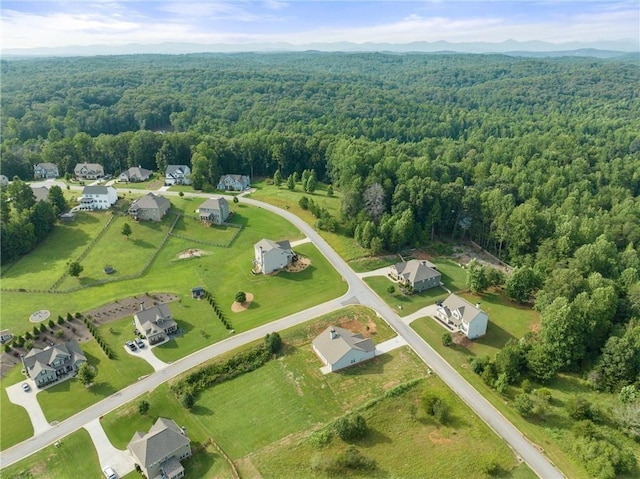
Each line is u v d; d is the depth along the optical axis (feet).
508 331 292.61
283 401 234.38
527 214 382.22
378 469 195.83
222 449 207.31
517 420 221.87
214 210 427.33
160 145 572.51
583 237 371.56
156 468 191.31
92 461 200.95
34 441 210.18
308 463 199.11
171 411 228.22
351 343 261.85
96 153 564.71
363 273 359.66
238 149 577.02
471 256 408.05
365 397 236.22
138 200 431.43
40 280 339.98
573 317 258.78
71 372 253.44
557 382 248.93
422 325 296.92
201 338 280.51
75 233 403.54
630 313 283.18
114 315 301.63
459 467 196.34
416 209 425.28
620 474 193.06
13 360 262.47
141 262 367.45
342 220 434.71
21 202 403.75
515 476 192.13
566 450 204.44
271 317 302.04
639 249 392.88
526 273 319.47
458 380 248.73
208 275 353.72
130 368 255.09
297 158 593.01
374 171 461.37
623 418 213.25
